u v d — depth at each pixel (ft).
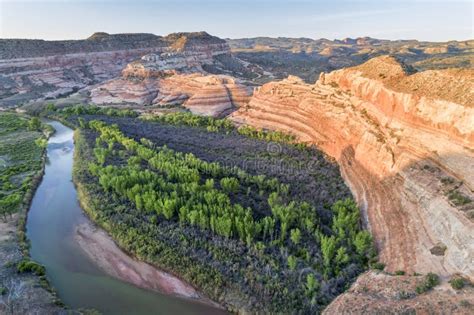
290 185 251.39
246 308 153.17
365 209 212.84
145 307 163.53
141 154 309.83
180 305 163.73
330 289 153.99
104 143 361.10
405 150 214.69
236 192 239.30
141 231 204.64
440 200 168.45
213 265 173.78
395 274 150.71
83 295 171.32
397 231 179.22
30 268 179.42
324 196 234.99
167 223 207.62
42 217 243.40
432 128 204.74
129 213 222.69
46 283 172.45
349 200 216.74
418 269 149.38
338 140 299.58
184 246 187.83
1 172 311.68
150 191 226.58
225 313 158.20
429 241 159.33
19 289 164.76
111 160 311.68
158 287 174.09
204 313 159.02
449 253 145.59
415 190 187.32
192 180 248.73
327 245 169.68
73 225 230.89
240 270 167.22
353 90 313.12
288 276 161.27
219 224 188.34
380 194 212.84
